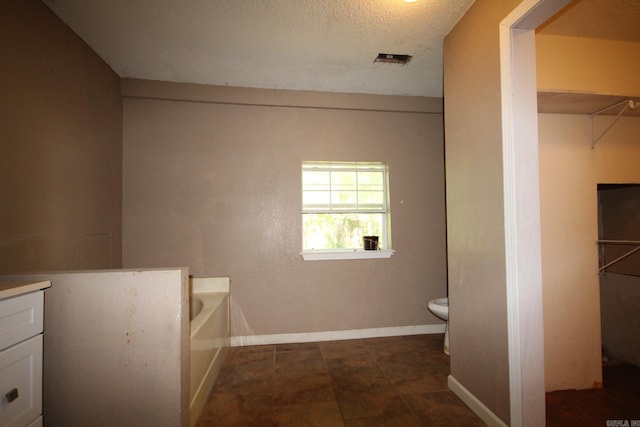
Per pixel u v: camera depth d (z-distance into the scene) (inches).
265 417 61.7
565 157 72.4
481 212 59.1
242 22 68.9
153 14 66.0
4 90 52.4
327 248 109.6
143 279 50.1
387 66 89.0
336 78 96.1
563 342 71.4
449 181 70.7
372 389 72.1
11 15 53.6
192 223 99.6
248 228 102.0
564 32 65.6
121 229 95.2
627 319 83.1
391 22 68.5
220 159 101.7
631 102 64.0
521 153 51.1
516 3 49.3
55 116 65.6
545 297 71.0
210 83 98.9
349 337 105.0
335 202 110.1
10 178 53.9
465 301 65.2
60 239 67.4
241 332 100.3
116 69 90.2
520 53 51.7
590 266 72.6
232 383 75.3
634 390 70.4
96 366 49.1
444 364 85.1
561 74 66.5
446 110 72.1
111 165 89.7
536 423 50.2
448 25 69.4
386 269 108.1
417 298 109.5
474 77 61.2
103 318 49.2
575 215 72.4
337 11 65.0
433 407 64.5
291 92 103.4
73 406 48.6
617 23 62.5
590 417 60.4
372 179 113.2
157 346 50.2
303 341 102.8
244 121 103.2
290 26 70.4
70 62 70.5
